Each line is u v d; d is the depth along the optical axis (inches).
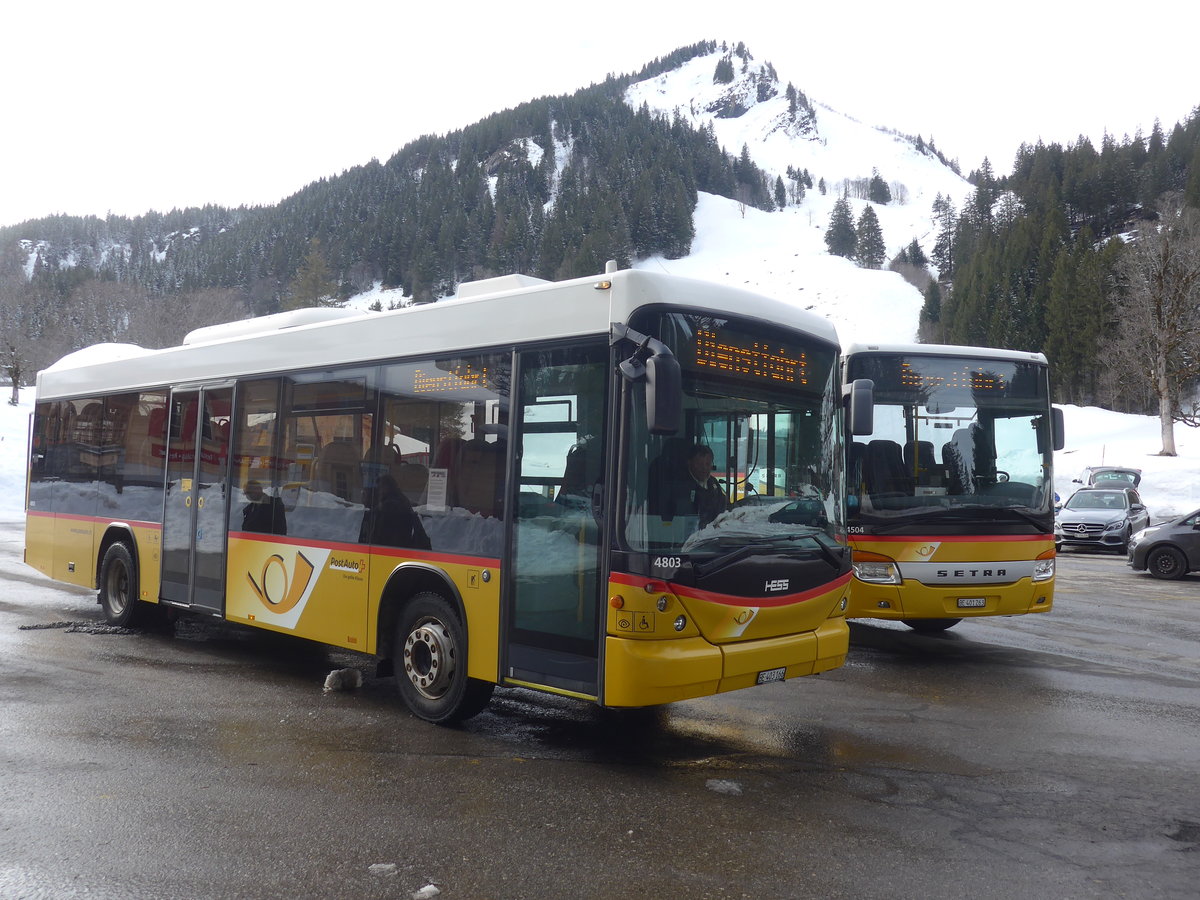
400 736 245.6
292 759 224.2
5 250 6171.3
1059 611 526.0
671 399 203.2
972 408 383.9
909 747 247.1
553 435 228.4
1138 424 2411.4
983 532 371.9
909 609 365.1
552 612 224.2
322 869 161.6
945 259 7800.2
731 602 220.8
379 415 276.2
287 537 303.9
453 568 248.7
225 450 335.3
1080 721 277.3
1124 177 5920.3
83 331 3659.0
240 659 344.8
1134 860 173.2
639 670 207.2
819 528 249.6
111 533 397.4
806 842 178.4
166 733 244.1
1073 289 3722.9
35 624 399.5
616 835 179.9
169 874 158.4
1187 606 555.5
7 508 1122.7
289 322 324.5
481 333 249.6
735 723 269.0
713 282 234.2
